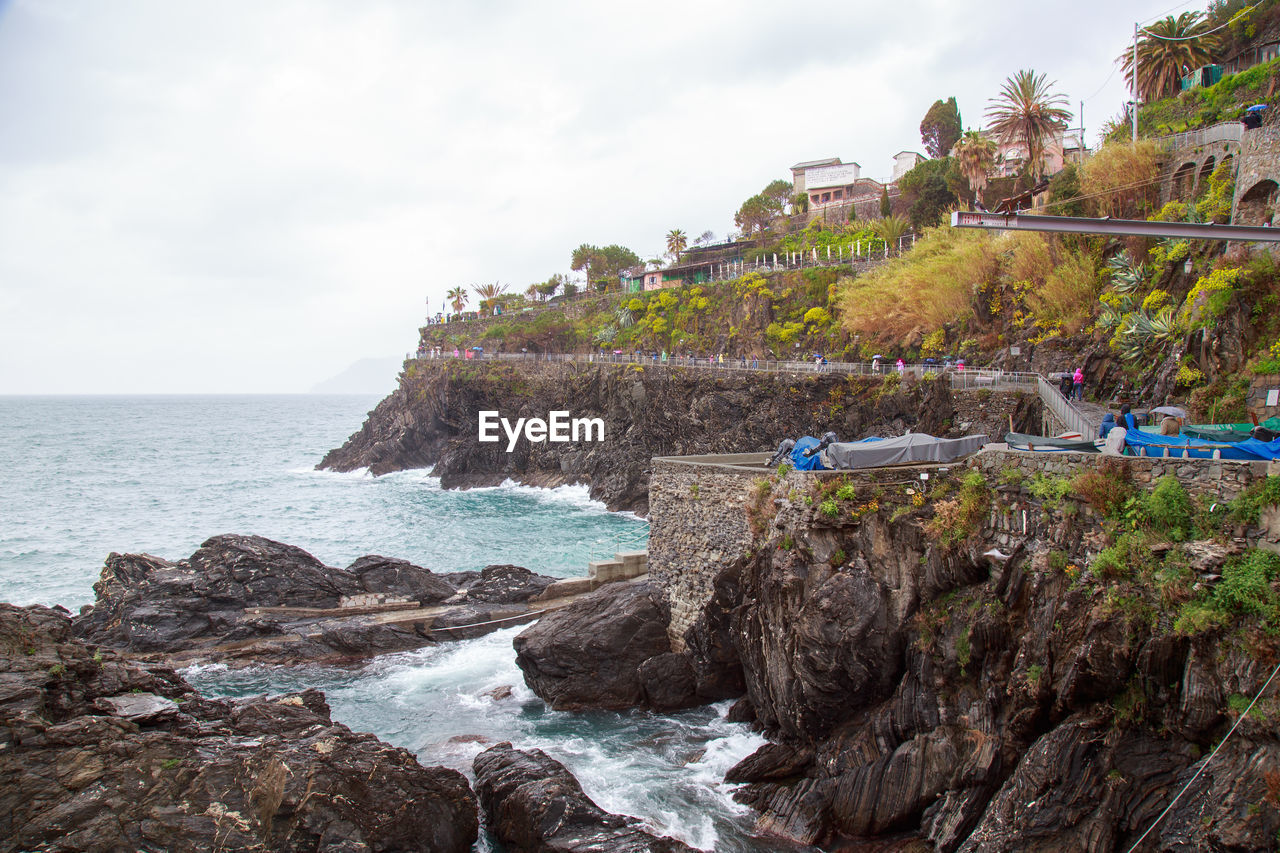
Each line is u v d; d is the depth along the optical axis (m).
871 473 20.56
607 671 27.47
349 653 34.41
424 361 122.19
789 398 55.72
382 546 59.25
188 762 16.50
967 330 46.06
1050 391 32.22
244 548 39.12
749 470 24.33
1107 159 37.78
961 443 22.38
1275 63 34.91
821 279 73.00
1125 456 16.31
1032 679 15.84
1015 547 17.62
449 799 18.53
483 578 42.38
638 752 23.50
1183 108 39.78
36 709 16.80
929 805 17.22
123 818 15.27
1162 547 14.79
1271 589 13.01
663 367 72.50
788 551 21.05
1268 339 24.80
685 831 19.03
